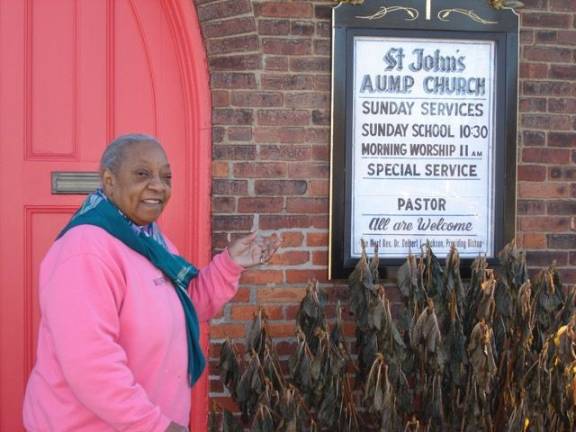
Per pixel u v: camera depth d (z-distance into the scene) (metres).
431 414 3.15
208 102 3.59
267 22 3.59
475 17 3.69
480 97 3.72
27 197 3.63
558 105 3.77
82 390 2.08
